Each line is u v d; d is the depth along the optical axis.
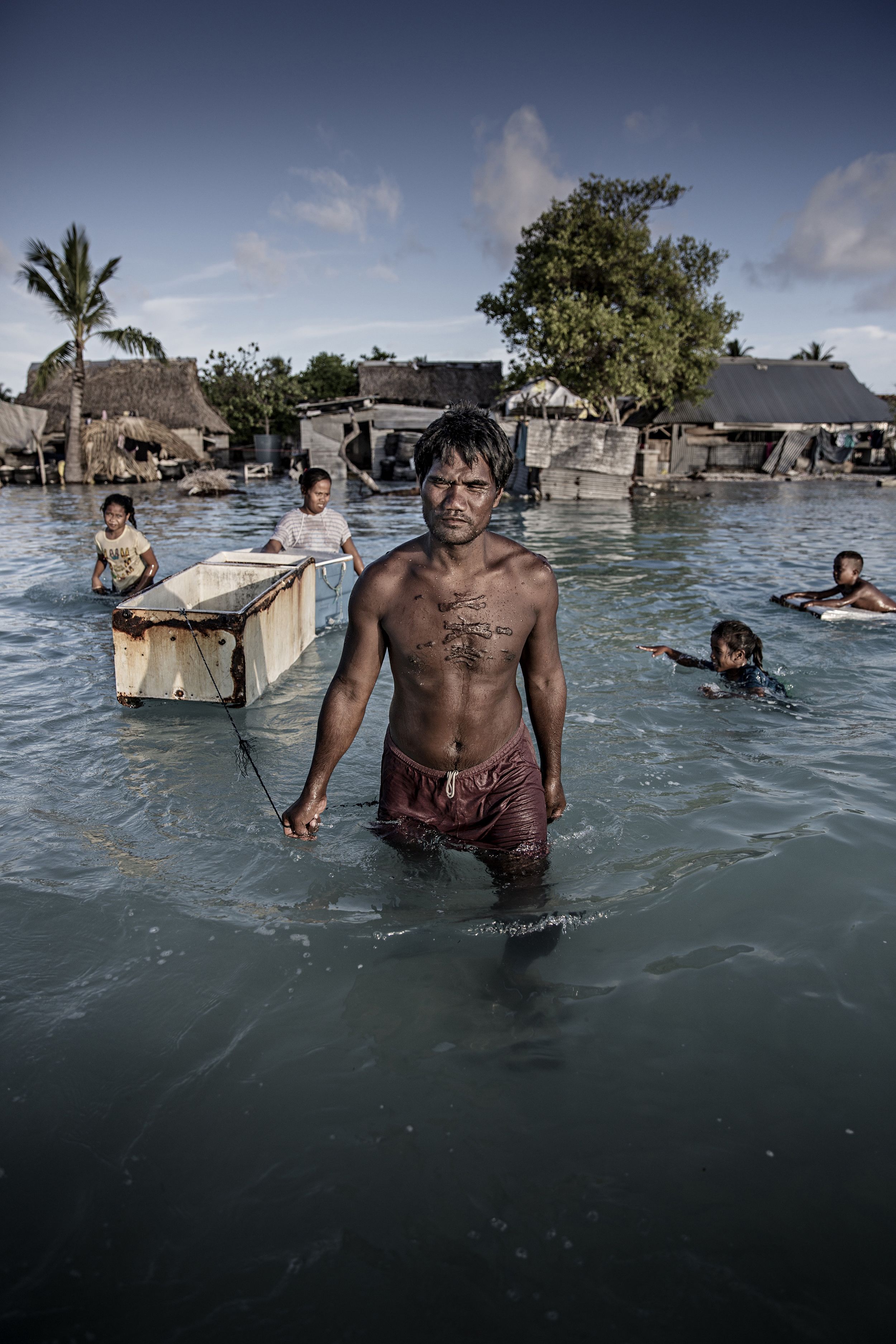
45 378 28.91
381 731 4.43
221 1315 1.45
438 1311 1.46
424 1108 1.90
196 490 25.14
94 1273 1.53
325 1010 2.23
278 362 46.84
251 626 4.93
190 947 2.51
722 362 40.66
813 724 4.64
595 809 3.49
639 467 33.06
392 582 2.74
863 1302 1.47
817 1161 1.76
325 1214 1.65
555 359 26.00
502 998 2.28
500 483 2.59
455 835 3.02
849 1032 2.15
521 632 2.80
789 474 35.81
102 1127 1.85
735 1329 1.42
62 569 10.02
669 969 2.41
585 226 26.69
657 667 5.73
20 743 4.26
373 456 32.28
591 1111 1.90
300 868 2.98
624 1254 1.56
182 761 4.03
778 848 3.13
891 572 10.79
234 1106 1.91
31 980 2.35
